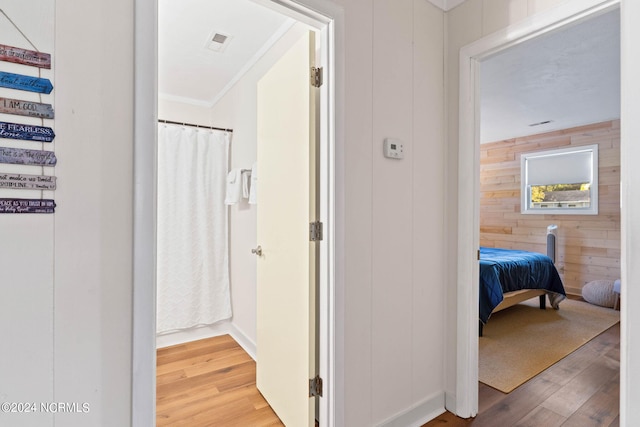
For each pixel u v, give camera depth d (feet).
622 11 2.57
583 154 15.07
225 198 9.71
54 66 2.68
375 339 5.05
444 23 6.13
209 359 8.07
